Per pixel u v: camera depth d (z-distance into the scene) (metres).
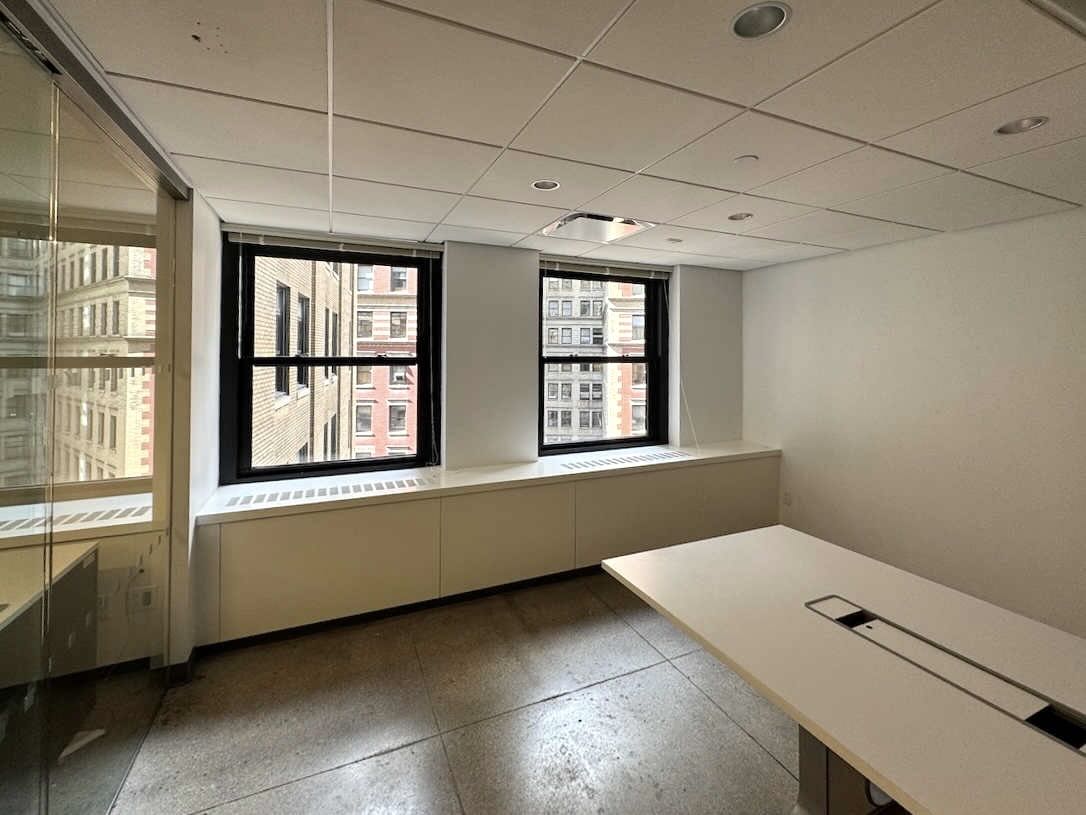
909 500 3.19
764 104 1.53
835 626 1.50
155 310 2.05
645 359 4.33
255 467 3.14
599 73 1.37
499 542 3.17
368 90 1.46
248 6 1.10
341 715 2.11
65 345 1.41
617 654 2.58
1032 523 2.63
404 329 3.51
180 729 2.02
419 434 3.53
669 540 3.70
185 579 2.29
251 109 1.57
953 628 1.48
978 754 1.00
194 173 2.10
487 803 1.69
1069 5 1.10
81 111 1.39
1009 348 2.71
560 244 3.42
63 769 1.46
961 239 2.91
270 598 2.61
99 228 1.58
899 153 1.87
